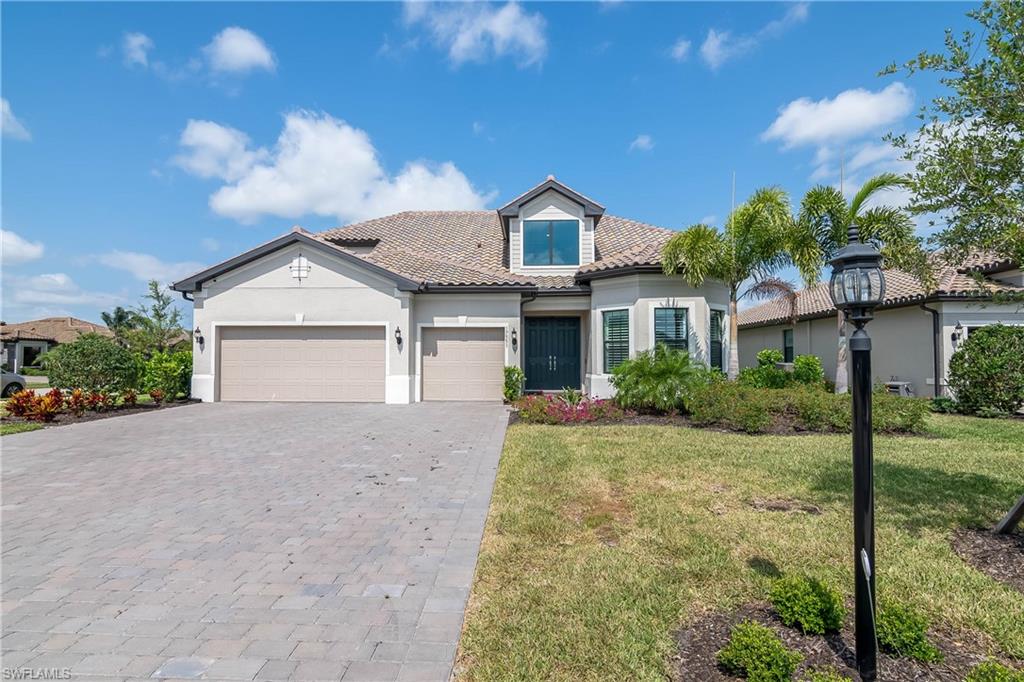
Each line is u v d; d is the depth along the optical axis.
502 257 20.05
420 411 14.38
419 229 23.03
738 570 4.10
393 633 3.32
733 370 14.37
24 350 41.00
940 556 4.36
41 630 3.39
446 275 17.30
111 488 6.78
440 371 17.03
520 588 3.90
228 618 3.53
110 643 3.24
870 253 2.89
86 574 4.23
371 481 7.06
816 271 13.43
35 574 4.23
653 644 3.12
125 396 14.94
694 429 10.83
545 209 18.48
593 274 15.98
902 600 3.61
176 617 3.55
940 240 4.70
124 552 4.67
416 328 16.92
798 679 2.74
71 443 9.90
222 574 4.21
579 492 6.32
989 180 4.27
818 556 4.34
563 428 11.21
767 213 13.31
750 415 10.30
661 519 5.30
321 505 6.03
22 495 6.47
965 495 5.95
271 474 7.47
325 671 2.94
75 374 13.91
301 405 15.70
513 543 4.78
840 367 14.38
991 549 4.47
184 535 5.09
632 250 17.50
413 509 5.86
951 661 2.94
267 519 5.55
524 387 17.77
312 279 16.48
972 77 4.12
